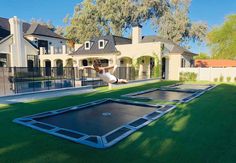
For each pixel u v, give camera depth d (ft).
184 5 145.59
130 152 15.49
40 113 27.61
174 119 24.53
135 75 82.64
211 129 20.70
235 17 106.42
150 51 84.07
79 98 40.83
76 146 16.60
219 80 84.64
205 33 144.46
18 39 85.15
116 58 91.61
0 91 42.34
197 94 44.88
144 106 34.24
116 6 145.48
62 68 55.36
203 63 119.24
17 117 25.52
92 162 13.99
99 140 17.79
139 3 147.23
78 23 156.76
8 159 14.38
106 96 43.52
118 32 153.58
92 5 151.84
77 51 104.99
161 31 148.05
